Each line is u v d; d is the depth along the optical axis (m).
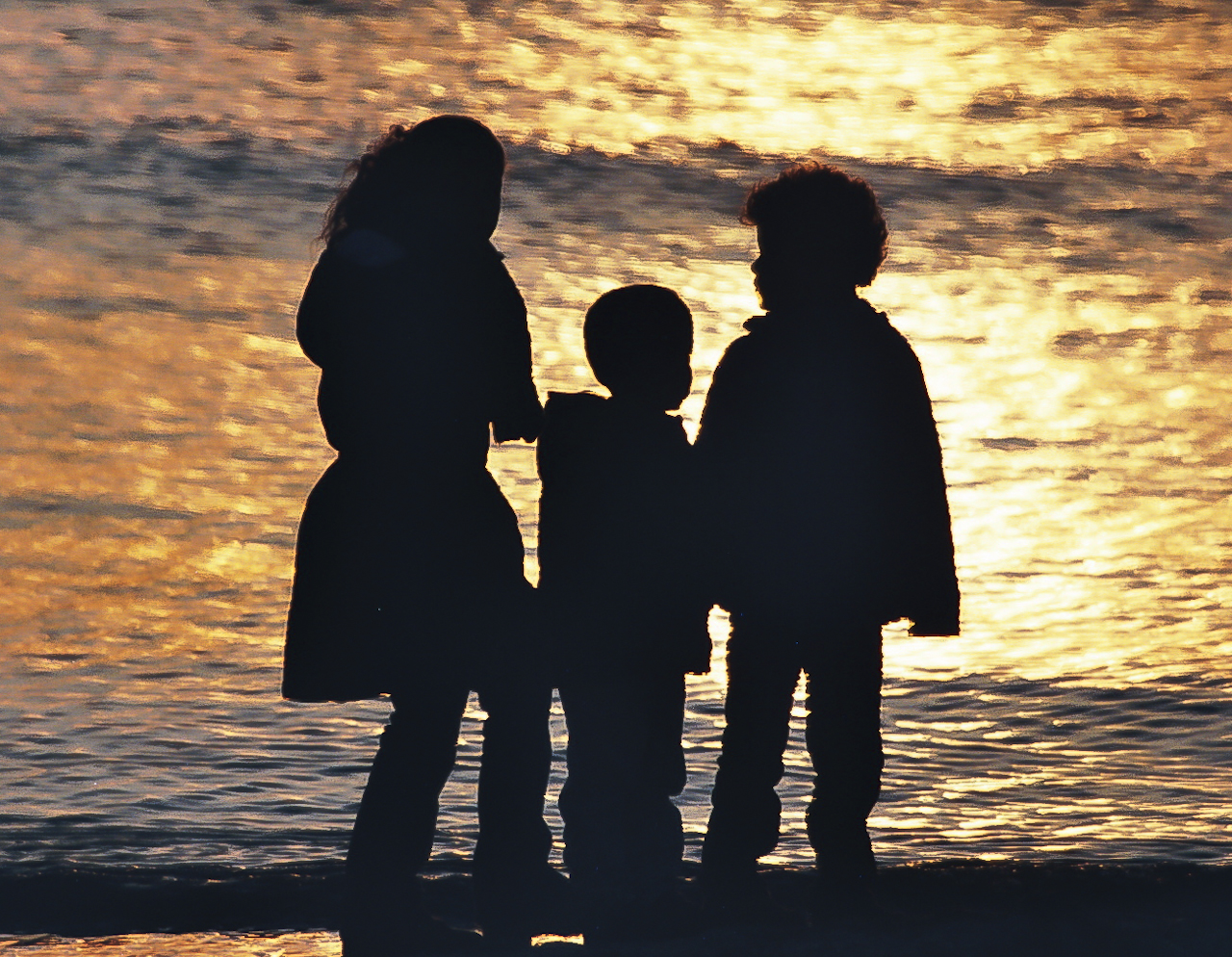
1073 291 84.88
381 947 16.56
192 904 18.47
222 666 32.91
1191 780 27.53
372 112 120.00
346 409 16.78
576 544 17.28
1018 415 59.72
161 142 104.25
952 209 104.81
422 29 148.00
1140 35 166.62
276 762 27.69
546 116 123.88
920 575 17.34
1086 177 115.88
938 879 18.27
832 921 16.80
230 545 41.28
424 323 16.61
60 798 25.41
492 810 17.38
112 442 50.25
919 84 145.00
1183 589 40.06
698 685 31.94
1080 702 31.80
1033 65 153.38
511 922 17.19
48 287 71.25
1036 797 26.39
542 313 71.38
